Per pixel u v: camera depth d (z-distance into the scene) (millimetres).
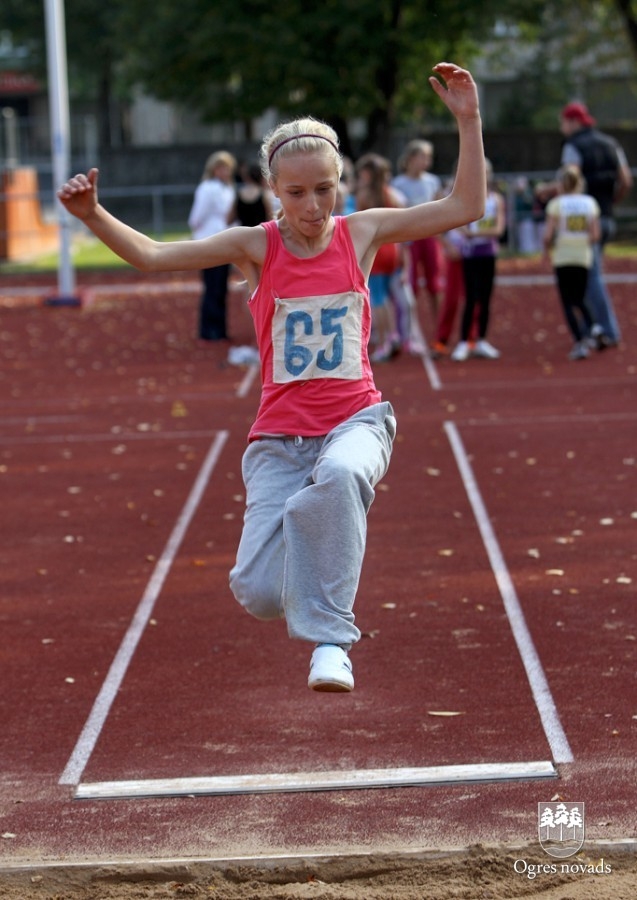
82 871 12656
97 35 169750
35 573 23078
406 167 46438
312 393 11508
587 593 20719
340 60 100688
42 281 82312
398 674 17719
